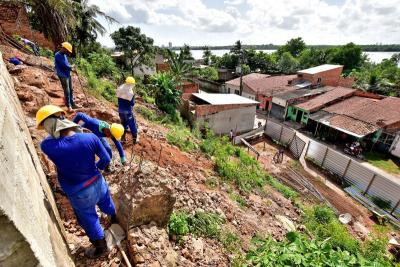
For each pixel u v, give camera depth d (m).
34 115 5.04
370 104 25.55
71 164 2.35
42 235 1.61
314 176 17.05
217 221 5.21
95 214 2.79
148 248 3.13
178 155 8.14
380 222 12.62
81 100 7.48
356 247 8.02
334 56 58.88
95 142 2.46
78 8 16.64
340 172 17.16
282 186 11.97
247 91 36.84
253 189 9.25
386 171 19.38
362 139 23.00
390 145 21.89
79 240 3.19
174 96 17.88
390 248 9.84
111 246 3.08
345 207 13.21
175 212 4.66
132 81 5.52
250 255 3.17
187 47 52.75
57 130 2.29
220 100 23.53
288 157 20.11
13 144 1.57
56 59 5.67
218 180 7.95
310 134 26.53
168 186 3.53
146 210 3.33
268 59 57.62
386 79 46.22
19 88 5.50
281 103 30.72
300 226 7.70
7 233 1.12
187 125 18.70
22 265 1.25
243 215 6.50
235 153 13.59
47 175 3.78
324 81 34.19
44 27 12.45
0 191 1.07
